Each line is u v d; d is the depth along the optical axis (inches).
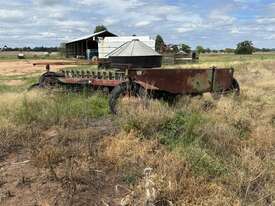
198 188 187.3
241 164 222.8
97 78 366.3
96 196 181.6
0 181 192.1
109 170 206.7
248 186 191.9
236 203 179.2
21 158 221.0
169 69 335.6
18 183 190.4
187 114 297.4
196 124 271.1
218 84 386.9
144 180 184.9
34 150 225.1
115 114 303.1
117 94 309.0
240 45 3769.7
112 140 241.0
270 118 338.3
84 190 186.1
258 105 386.0
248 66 1105.4
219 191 187.5
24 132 257.8
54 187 186.9
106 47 1649.9
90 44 2246.6
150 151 228.1
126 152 224.7
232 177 204.7
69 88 389.7
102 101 334.3
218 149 245.3
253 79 719.7
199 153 222.8
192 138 250.1
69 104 326.0
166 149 230.4
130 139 241.6
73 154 221.1
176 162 208.7
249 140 273.9
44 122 283.7
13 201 175.5
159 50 1798.7
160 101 327.9
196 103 348.8
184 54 1770.4
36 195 180.2
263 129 293.6
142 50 376.5
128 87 312.2
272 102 407.5
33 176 197.3
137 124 255.8
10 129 260.4
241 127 301.1
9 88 559.2
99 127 275.0
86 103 329.1
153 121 261.3
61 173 199.3
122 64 369.4
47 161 210.8
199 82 363.3
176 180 192.9
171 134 251.0
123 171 204.4
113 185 191.6
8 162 215.6
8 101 339.3
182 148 228.2
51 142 243.4
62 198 178.5
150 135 250.4
